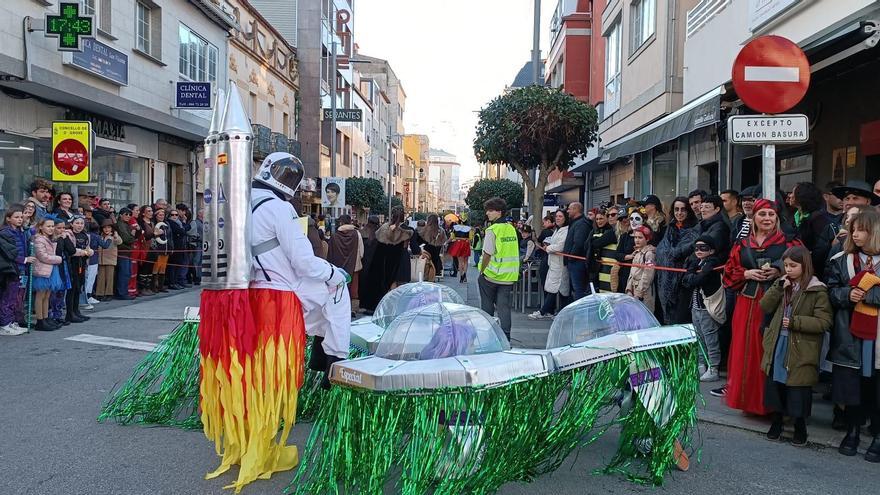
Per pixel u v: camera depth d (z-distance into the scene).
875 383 5.00
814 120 10.70
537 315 12.02
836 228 6.35
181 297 14.67
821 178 10.58
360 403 3.87
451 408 3.74
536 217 15.92
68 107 15.75
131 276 14.26
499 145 15.62
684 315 7.50
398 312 6.01
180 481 4.43
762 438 5.60
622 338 4.42
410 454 3.74
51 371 7.50
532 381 4.04
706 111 9.99
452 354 4.16
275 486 4.34
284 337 4.34
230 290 4.24
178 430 5.54
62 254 10.27
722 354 7.69
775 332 5.38
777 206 6.34
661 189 16.88
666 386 4.54
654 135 12.48
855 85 9.65
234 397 4.25
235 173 4.19
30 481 4.40
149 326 10.62
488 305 9.16
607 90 20.81
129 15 17.23
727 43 11.30
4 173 13.66
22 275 9.82
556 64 28.89
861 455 5.19
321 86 36.12
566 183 30.12
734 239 7.10
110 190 18.02
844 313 5.12
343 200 21.84
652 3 15.81
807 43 7.69
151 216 15.41
